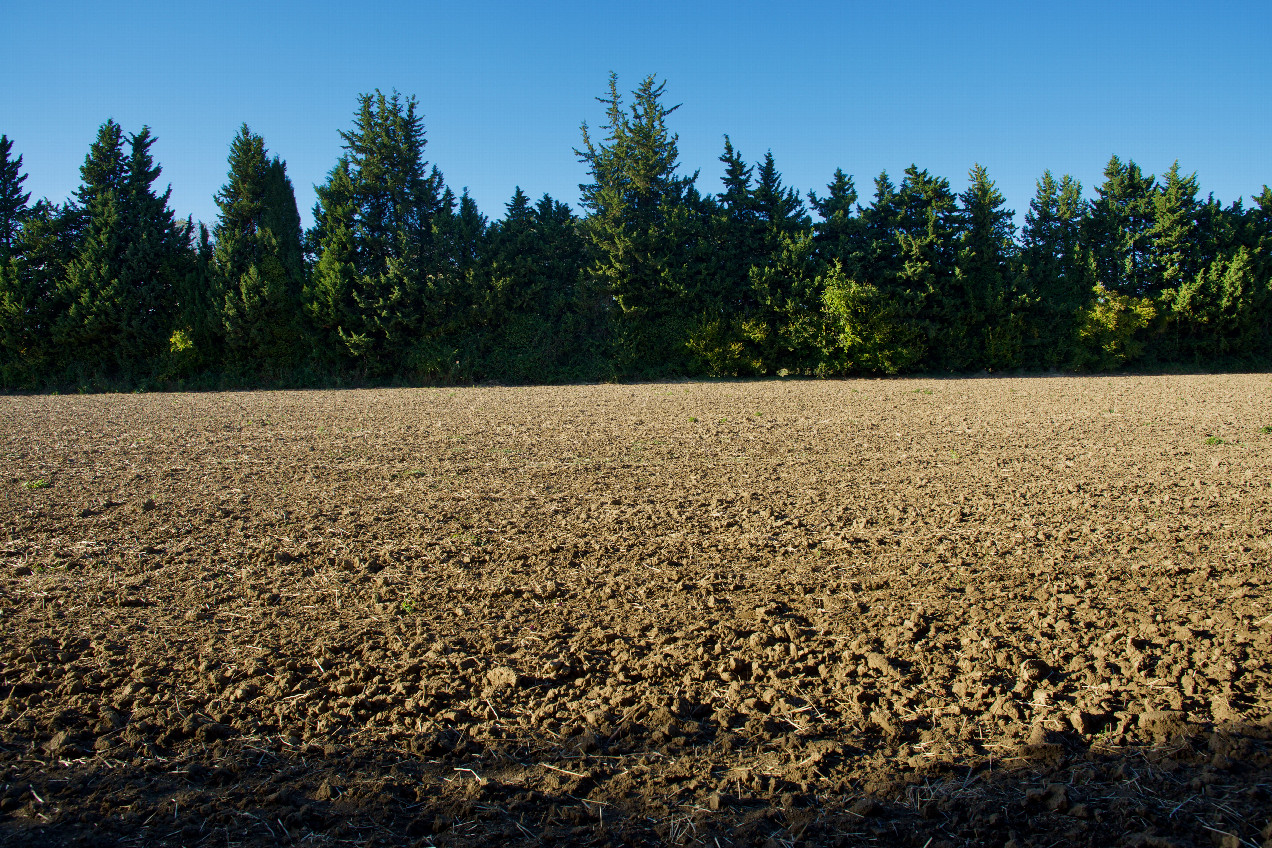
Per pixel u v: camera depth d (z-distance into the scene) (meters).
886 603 5.80
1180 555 6.79
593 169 41.56
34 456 12.35
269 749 3.91
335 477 10.48
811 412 18.89
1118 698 4.34
